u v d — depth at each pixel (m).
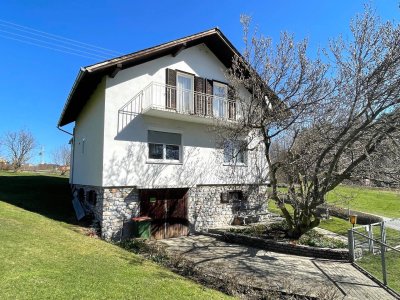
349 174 10.09
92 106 13.06
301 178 11.06
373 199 24.66
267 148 11.12
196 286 6.28
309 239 11.46
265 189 15.93
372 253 10.59
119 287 5.15
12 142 41.03
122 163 11.51
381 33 8.82
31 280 4.68
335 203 11.24
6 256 5.50
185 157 13.30
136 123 12.02
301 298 6.64
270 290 6.86
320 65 10.04
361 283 7.73
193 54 14.22
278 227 13.30
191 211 13.42
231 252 10.44
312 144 10.66
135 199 11.81
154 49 12.18
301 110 10.19
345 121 9.95
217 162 14.37
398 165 9.51
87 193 12.91
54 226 9.48
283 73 10.30
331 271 8.66
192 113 12.73
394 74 8.56
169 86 12.71
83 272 5.55
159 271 6.87
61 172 34.97
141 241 10.53
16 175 24.36
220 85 15.02
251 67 10.73
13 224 8.16
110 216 11.08
